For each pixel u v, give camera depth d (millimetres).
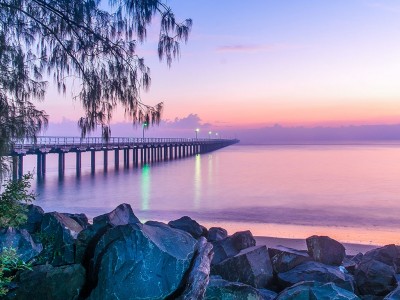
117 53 5559
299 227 21234
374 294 8727
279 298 7156
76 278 6191
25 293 5891
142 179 49219
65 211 26844
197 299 5508
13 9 5648
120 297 5609
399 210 27797
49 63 5762
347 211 27312
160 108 5777
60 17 5602
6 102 5965
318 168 69875
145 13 5281
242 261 8750
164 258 5910
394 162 88875
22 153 36281
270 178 51719
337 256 10141
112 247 5945
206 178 51156
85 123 5742
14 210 6566
